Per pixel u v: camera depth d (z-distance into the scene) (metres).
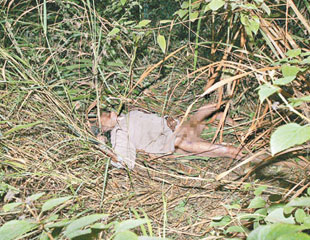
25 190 2.83
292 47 3.39
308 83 2.79
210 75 4.31
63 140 3.39
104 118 3.76
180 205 3.01
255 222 1.80
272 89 1.48
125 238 1.14
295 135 1.25
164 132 3.74
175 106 4.39
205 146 3.63
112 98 3.89
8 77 3.70
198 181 3.33
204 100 4.40
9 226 1.28
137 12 5.39
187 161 3.66
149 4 5.84
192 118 3.82
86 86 4.35
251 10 2.88
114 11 4.60
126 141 3.61
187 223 2.83
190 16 3.13
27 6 4.81
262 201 1.86
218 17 4.05
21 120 3.40
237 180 3.31
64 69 4.20
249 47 3.75
